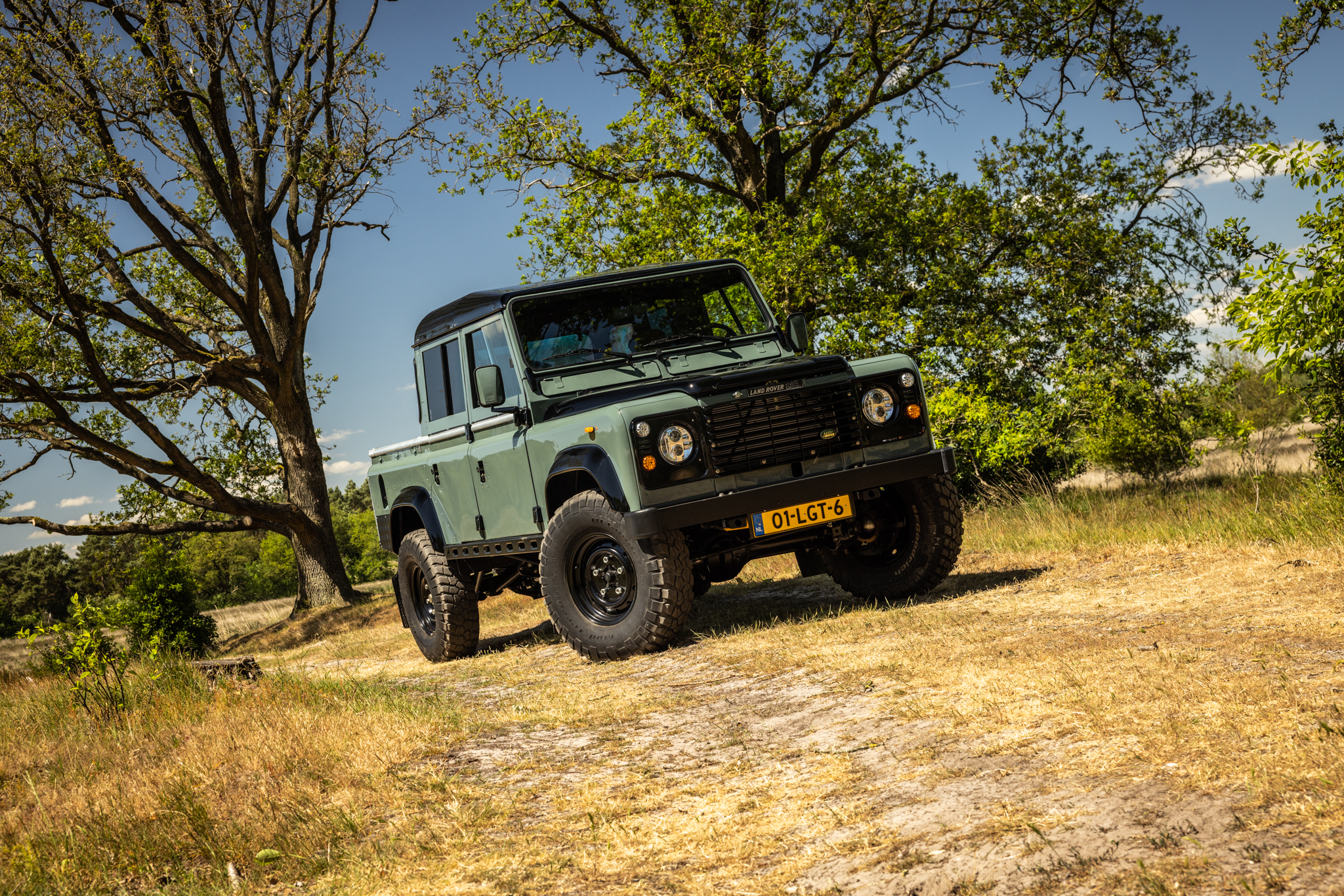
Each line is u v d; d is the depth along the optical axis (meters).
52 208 19.83
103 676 7.08
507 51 19.80
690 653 6.14
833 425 6.44
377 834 3.47
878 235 20.16
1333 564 5.47
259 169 24.44
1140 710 3.15
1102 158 19.86
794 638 5.99
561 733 4.63
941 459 6.61
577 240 18.27
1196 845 2.14
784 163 21.69
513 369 7.05
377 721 5.15
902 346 17.02
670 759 3.92
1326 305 6.75
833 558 7.64
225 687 6.82
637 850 2.96
